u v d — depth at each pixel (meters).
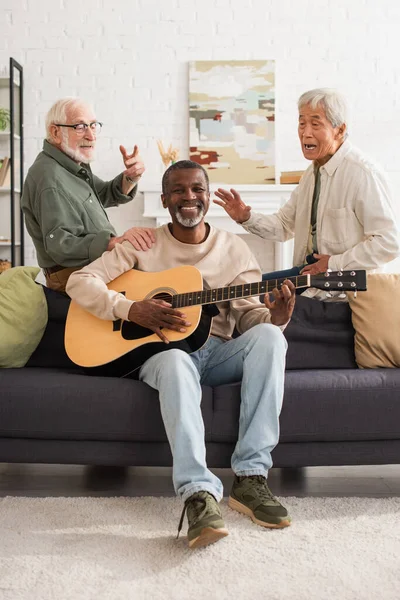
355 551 2.02
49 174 3.17
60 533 2.14
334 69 5.82
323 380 2.48
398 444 2.48
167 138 5.86
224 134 5.76
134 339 2.50
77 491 2.57
